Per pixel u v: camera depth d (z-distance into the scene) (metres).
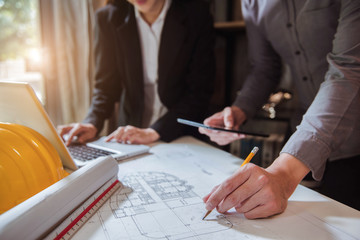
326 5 0.77
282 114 1.84
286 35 0.90
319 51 0.86
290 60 0.97
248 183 0.46
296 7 0.83
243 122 1.02
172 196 0.56
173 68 1.19
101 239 0.41
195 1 1.21
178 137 1.06
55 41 1.83
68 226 0.42
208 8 1.23
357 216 0.49
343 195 0.83
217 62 2.02
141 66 1.25
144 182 0.63
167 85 1.22
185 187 0.60
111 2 1.23
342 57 0.58
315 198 0.55
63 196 0.42
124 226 0.45
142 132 0.97
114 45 1.28
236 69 2.17
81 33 1.81
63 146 0.58
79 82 1.86
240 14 1.96
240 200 0.46
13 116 0.57
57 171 0.52
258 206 0.46
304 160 0.52
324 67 0.88
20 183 0.46
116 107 1.89
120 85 1.37
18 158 0.47
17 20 2.25
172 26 1.15
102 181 0.53
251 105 1.03
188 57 1.20
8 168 0.45
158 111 1.37
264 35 1.02
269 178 0.47
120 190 0.58
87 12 1.75
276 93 1.73
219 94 2.04
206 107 1.22
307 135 0.54
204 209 0.51
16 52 2.30
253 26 1.02
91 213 0.48
